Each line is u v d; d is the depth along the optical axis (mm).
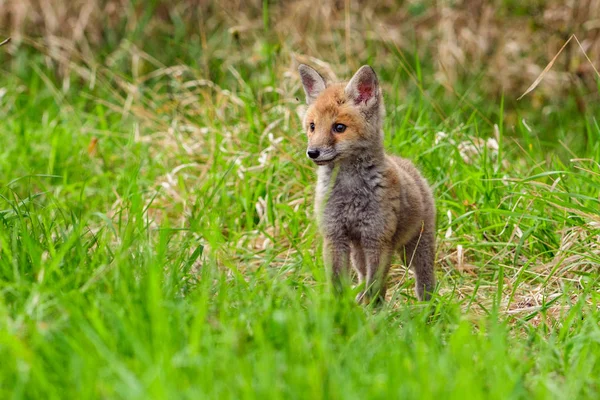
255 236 12297
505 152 14453
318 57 17078
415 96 17516
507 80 18703
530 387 6910
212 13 20625
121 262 8281
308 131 10570
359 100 10352
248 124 14953
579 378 6898
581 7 18219
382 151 10312
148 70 19578
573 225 11273
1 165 14266
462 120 16281
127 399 5852
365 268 10742
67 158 15016
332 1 19594
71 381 6246
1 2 20125
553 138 17172
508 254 11578
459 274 11227
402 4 20328
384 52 19219
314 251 11602
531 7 18641
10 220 10047
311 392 6078
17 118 16672
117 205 12266
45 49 19500
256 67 18578
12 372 6363
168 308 7562
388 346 7227
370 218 10156
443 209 12516
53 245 9094
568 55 18047
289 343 6926
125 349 6809
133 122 16016
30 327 6871
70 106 16828
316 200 10594
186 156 14625
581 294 9930
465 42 19281
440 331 8297
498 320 9125
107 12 20422
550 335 8469
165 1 20922
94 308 7078
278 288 9109
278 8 19844
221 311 7688
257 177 13352
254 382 6383
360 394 6227
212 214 11680
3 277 8383
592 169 12812
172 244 11336
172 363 6199
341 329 7758
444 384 6176
